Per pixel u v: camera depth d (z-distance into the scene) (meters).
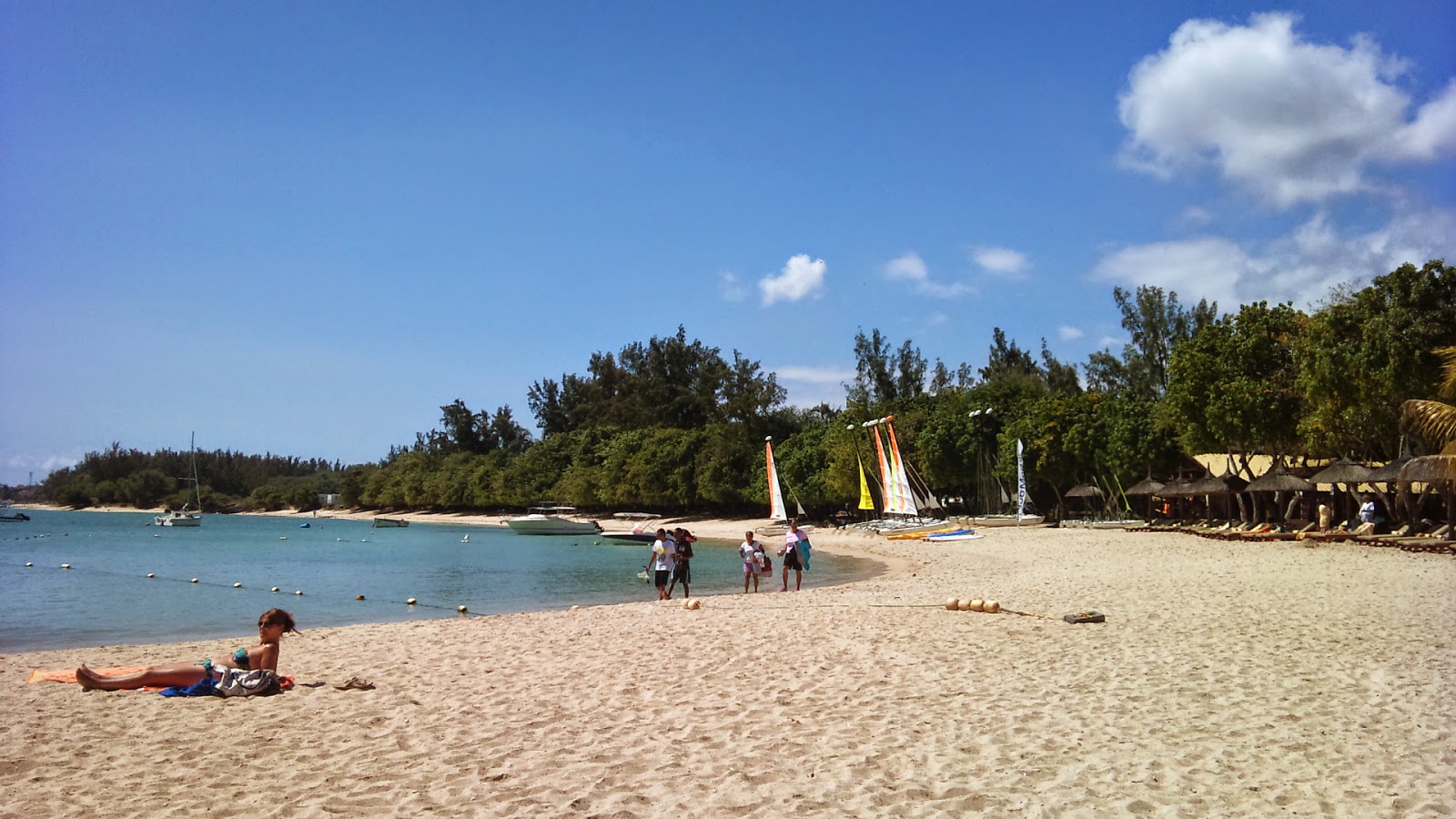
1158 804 6.68
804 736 8.72
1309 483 36.31
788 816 6.61
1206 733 8.55
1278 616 15.38
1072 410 57.69
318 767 8.05
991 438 65.44
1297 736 8.35
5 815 6.83
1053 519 62.94
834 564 40.16
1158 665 11.65
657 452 95.00
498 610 26.02
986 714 9.38
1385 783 7.06
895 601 19.80
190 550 62.44
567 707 10.21
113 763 8.28
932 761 7.85
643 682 11.42
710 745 8.52
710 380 113.94
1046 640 13.83
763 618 17.19
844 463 68.62
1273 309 41.19
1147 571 24.92
